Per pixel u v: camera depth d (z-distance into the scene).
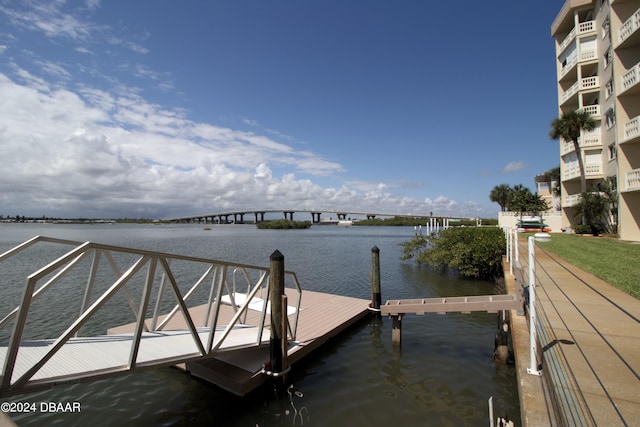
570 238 19.83
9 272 19.20
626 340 4.72
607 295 7.21
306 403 5.54
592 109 23.39
